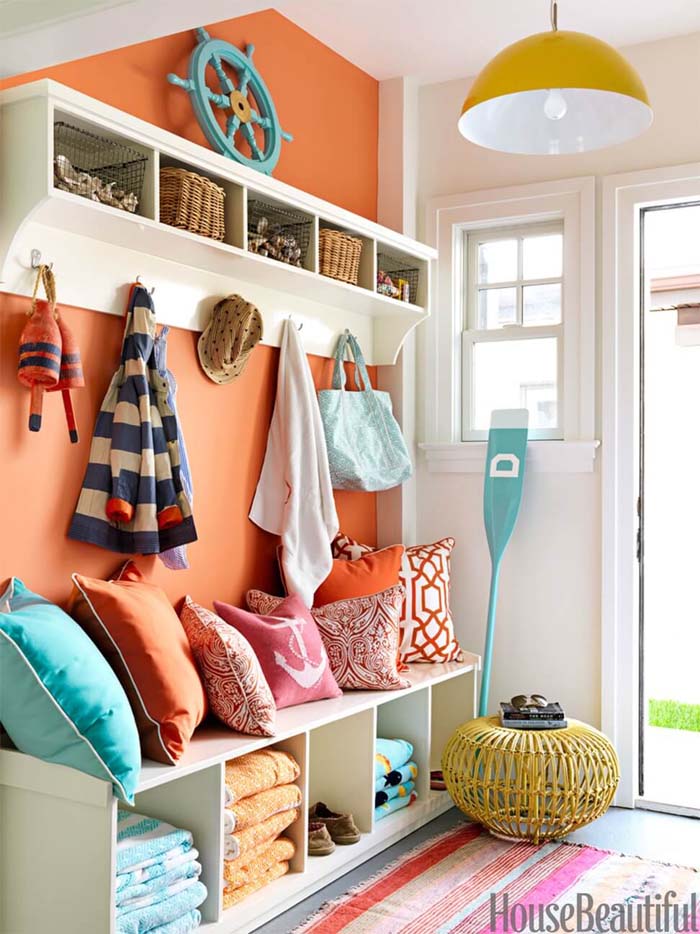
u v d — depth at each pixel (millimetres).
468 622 4074
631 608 3748
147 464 2691
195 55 3078
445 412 4148
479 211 4066
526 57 2406
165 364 2840
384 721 3576
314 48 3736
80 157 2641
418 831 3416
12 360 2486
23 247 2473
